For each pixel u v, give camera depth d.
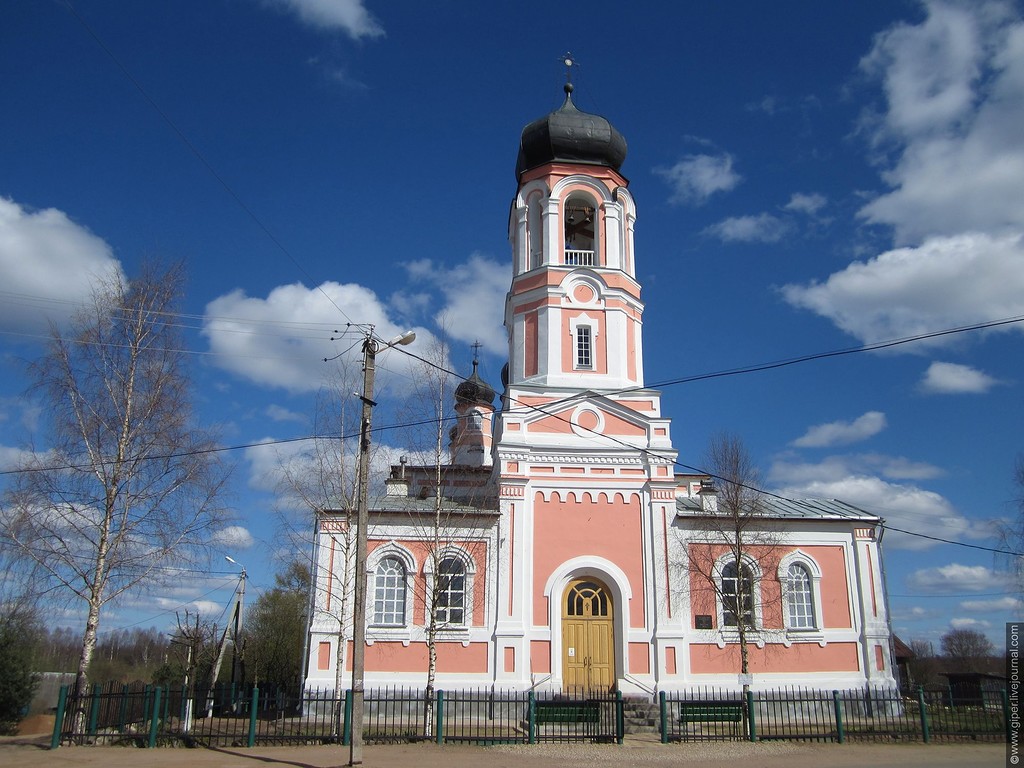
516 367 33.91
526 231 35.47
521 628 29.00
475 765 18.47
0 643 33.44
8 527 22.50
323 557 29.45
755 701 26.12
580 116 35.88
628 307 34.50
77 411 23.86
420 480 39.94
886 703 29.50
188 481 24.66
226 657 56.16
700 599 30.38
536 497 30.84
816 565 31.55
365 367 21.34
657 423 32.06
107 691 24.09
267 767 17.67
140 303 25.33
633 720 26.31
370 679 28.36
